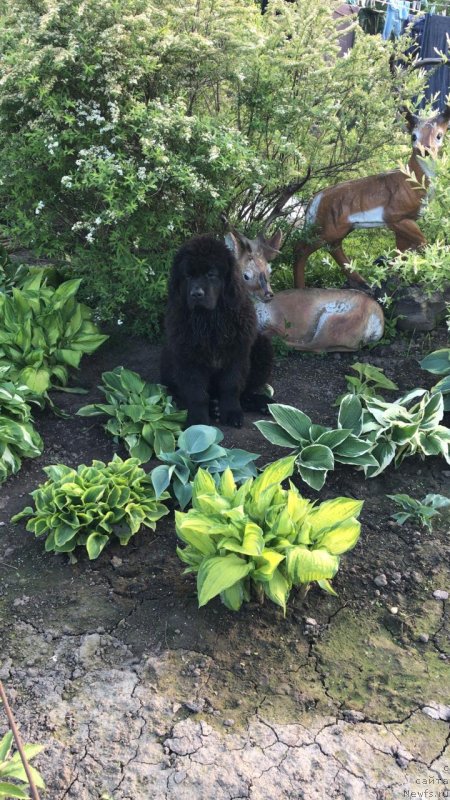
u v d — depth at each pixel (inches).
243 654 67.6
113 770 59.7
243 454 84.0
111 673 65.9
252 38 102.2
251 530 66.2
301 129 108.2
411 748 61.2
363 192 105.7
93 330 103.0
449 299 110.1
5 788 54.7
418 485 86.2
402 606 72.3
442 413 90.0
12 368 95.2
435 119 101.3
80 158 96.4
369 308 105.4
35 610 71.1
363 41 108.7
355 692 65.1
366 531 79.8
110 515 76.2
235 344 90.4
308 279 122.7
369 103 107.9
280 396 100.0
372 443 84.6
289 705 63.9
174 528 79.7
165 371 96.4
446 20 177.6
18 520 80.4
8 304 101.2
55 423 95.0
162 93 101.0
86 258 102.6
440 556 77.0
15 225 104.3
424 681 65.9
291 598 72.2
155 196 99.6
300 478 86.3
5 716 62.7
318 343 106.3
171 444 87.7
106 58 92.0
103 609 71.2
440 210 94.9
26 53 93.0
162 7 101.0
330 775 59.5
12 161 97.9
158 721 62.6
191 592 72.5
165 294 103.5
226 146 96.2
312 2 106.3
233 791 58.6
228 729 62.2
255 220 115.2
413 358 105.9
